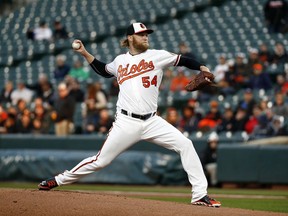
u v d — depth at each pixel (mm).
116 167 54125
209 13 84875
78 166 27578
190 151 26859
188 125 58344
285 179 50750
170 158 53750
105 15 92875
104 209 24016
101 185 53594
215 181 53188
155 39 81562
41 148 60469
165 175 53344
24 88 70938
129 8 92688
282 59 66562
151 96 26938
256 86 62875
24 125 63406
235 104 62344
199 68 26891
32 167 55781
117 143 27016
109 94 68375
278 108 55594
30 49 88812
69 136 59500
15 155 56594
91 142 58688
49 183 27859
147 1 92938
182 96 65938
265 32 77875
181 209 24594
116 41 85375
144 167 53656
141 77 26891
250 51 68312
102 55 81688
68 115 60719
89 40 87062
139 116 26797
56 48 86438
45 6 100500
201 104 63750
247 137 55219
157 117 27188
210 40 78812
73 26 92188
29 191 27125
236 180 52000
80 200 25344
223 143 55062
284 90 60875
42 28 89188
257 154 51562
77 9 96875
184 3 88812
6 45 92125
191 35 80875
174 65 27141
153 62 26922
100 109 61344
